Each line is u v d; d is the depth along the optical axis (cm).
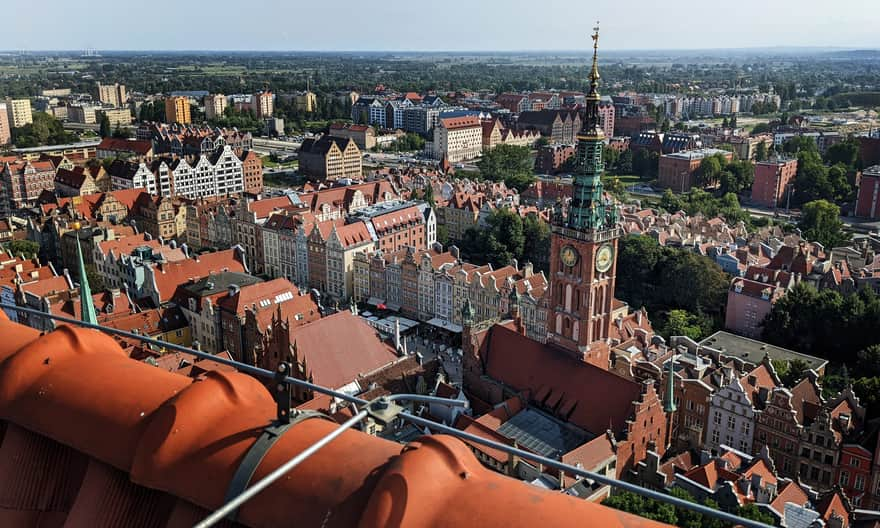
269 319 12862
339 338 11469
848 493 9912
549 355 10506
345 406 10012
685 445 11694
